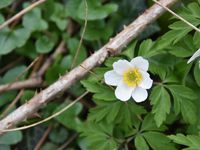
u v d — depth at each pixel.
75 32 0.55
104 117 0.47
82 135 0.47
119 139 0.47
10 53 0.55
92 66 0.47
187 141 0.42
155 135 0.45
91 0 0.53
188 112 0.44
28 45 0.55
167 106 0.44
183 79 0.45
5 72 0.55
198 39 0.45
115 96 0.45
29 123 0.51
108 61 0.46
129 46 0.47
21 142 0.53
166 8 0.45
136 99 0.44
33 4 0.51
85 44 0.54
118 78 0.44
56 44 0.55
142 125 0.46
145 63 0.43
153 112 0.44
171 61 0.47
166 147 0.45
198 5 0.46
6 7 0.55
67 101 0.51
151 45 0.46
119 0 0.55
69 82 0.47
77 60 0.52
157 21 0.52
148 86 0.44
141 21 0.47
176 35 0.45
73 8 0.54
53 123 0.52
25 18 0.54
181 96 0.45
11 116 0.47
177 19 0.49
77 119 0.51
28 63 0.56
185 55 0.45
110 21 0.54
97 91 0.46
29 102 0.47
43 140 0.52
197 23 0.45
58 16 0.54
